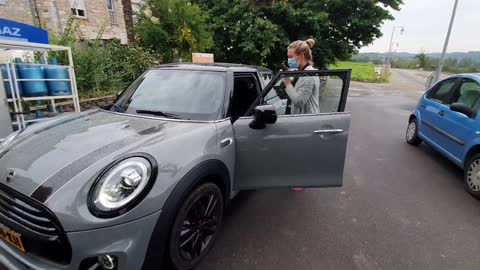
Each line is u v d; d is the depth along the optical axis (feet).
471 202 11.28
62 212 4.83
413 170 14.56
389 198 11.44
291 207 10.45
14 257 5.57
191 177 6.13
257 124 7.77
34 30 16.81
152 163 5.64
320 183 8.52
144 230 5.34
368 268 7.44
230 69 9.36
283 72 8.82
